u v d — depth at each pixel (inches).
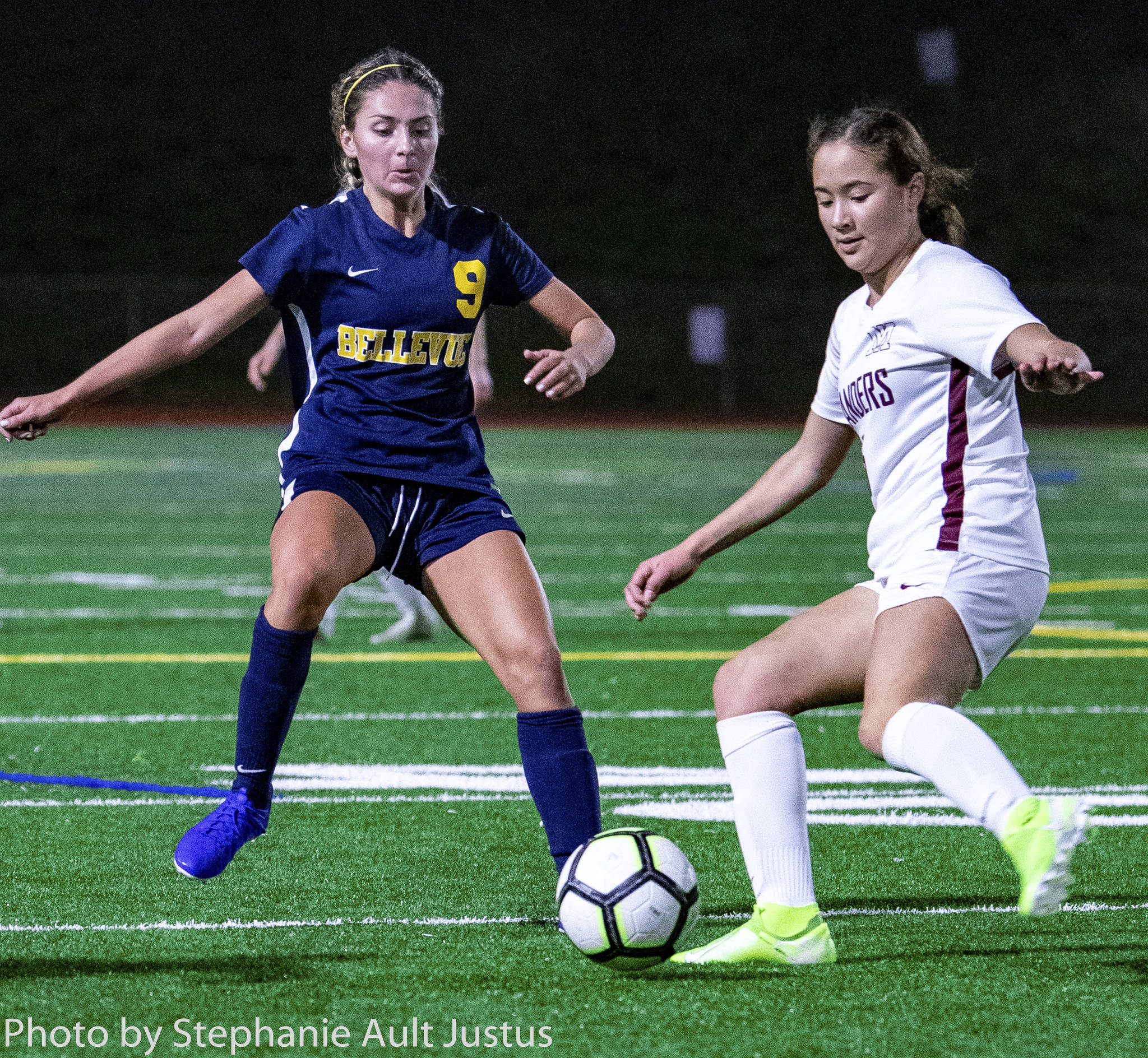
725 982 529.0
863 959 558.3
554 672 581.3
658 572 596.4
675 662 1355.8
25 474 3380.9
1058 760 962.1
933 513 540.1
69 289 5177.2
